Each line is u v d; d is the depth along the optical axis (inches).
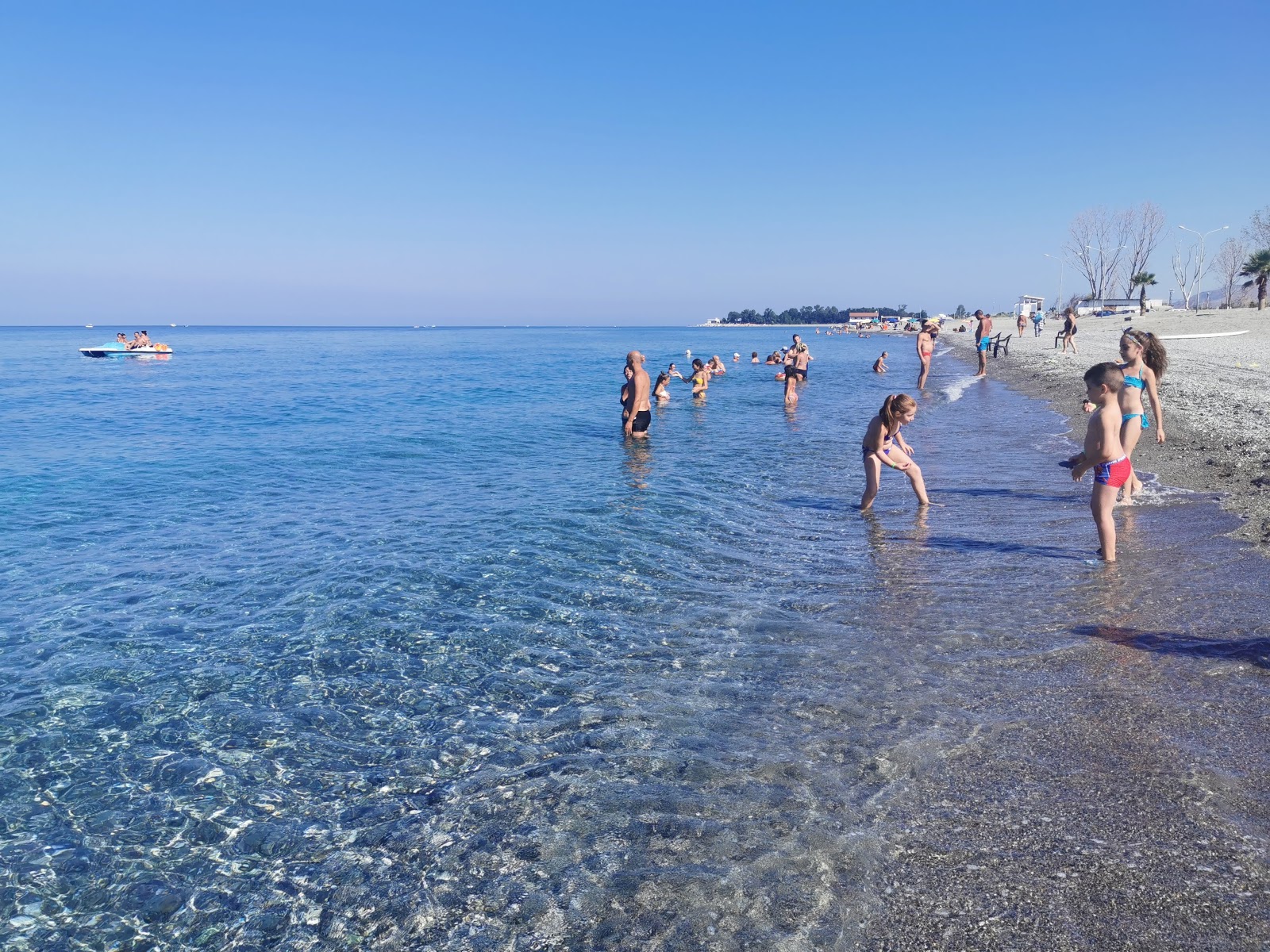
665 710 204.4
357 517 432.8
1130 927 120.5
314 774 181.5
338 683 228.5
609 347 3914.9
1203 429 611.2
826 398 1153.4
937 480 499.5
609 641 253.4
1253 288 4035.4
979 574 301.9
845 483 508.7
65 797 174.6
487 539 379.9
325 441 751.1
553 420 922.7
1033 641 234.7
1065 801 154.3
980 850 141.3
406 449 696.4
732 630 257.8
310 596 303.1
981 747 176.7
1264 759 165.2
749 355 2780.5
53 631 270.2
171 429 855.7
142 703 218.4
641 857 145.5
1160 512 384.8
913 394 1119.6
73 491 513.7
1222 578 279.3
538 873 142.9
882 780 166.2
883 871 137.0
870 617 262.7
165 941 131.7
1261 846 137.7
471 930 130.0
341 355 3075.8
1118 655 221.1
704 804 161.2
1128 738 176.9
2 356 2888.8
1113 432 299.6
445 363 2427.4
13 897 142.9
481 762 183.6
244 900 140.7
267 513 446.0
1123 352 420.5
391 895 139.9
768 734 189.0
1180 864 134.0
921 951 118.5
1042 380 1195.3
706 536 379.2
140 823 164.4
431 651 249.3
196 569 339.6
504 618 275.9
